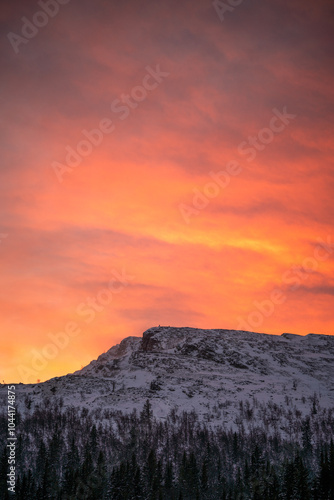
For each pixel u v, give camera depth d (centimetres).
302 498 16925
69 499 18812
